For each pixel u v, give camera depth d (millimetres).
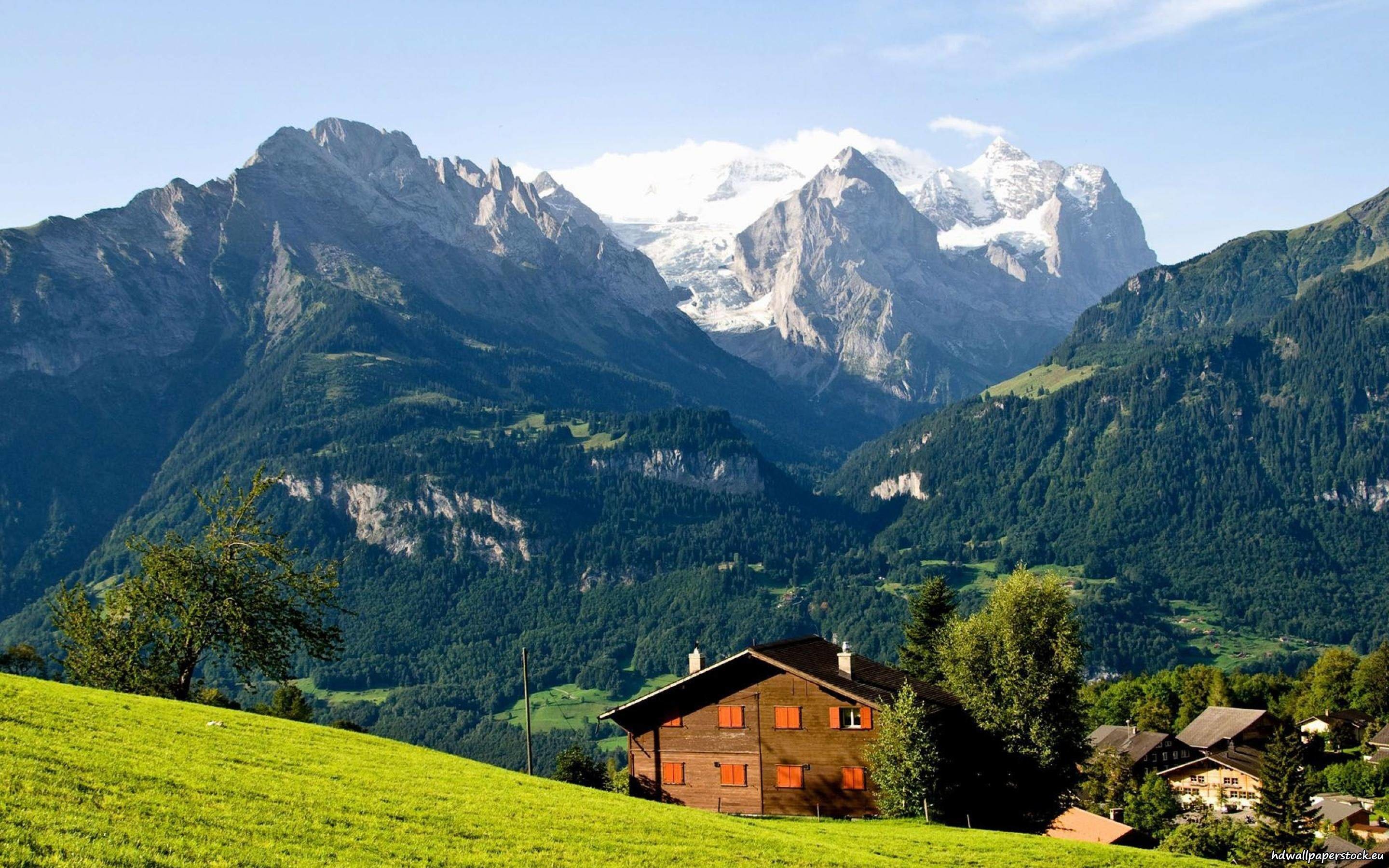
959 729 91188
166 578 92500
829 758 84062
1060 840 76750
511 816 57219
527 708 98875
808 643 97250
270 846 44781
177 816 46094
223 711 75375
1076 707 93000
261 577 95875
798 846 61688
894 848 67500
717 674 86500
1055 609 94188
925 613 123812
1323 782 160250
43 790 45375
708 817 68312
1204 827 120250
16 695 63781
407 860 46594
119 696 72562
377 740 76312
